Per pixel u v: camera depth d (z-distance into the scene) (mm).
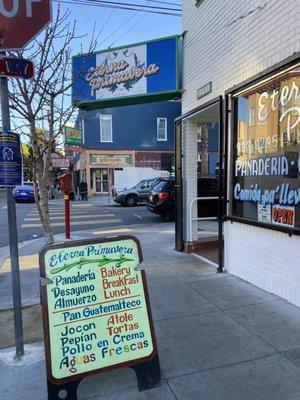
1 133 3270
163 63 7547
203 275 5988
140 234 10734
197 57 6930
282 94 4664
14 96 4719
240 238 5676
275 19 4656
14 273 3510
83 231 12227
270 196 4938
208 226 11234
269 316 4250
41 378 3232
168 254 7719
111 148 30734
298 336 3764
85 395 2961
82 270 3049
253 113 5301
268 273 5016
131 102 8203
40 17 3264
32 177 5453
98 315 3006
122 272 3146
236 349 3561
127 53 7719
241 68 5477
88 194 30750
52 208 21438
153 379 3029
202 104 6598
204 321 4207
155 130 31500
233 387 2990
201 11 6719
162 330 4016
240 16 5445
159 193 14547
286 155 4598
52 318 2898
